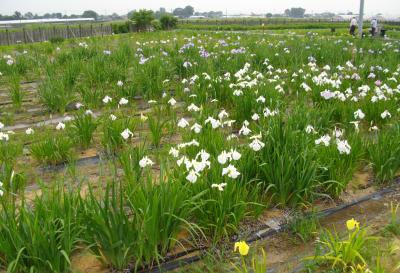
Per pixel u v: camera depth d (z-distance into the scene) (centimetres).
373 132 641
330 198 445
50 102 803
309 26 4284
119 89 854
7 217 317
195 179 365
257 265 315
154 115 772
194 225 367
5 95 972
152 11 3909
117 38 2517
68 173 534
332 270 331
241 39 2041
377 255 329
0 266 332
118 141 592
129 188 395
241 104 677
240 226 407
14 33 3048
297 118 557
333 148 475
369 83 925
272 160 443
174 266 355
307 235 387
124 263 347
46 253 311
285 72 1048
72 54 1272
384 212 438
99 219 326
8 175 454
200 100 761
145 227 338
